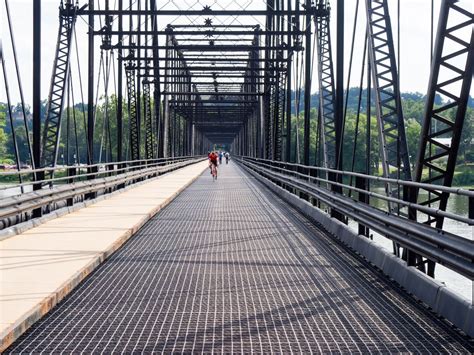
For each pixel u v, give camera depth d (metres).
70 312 6.46
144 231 13.34
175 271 8.76
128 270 8.82
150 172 34.16
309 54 27.78
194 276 8.41
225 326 5.94
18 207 11.99
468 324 5.61
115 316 6.29
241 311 6.52
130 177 26.88
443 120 7.64
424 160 7.78
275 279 8.23
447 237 6.40
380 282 8.07
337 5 17.23
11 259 8.93
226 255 10.17
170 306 6.72
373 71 11.38
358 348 5.24
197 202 21.83
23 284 7.21
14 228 11.65
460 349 5.23
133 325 5.96
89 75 25.52
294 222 15.28
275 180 29.98
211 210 18.59
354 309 6.64
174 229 13.71
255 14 26.64
